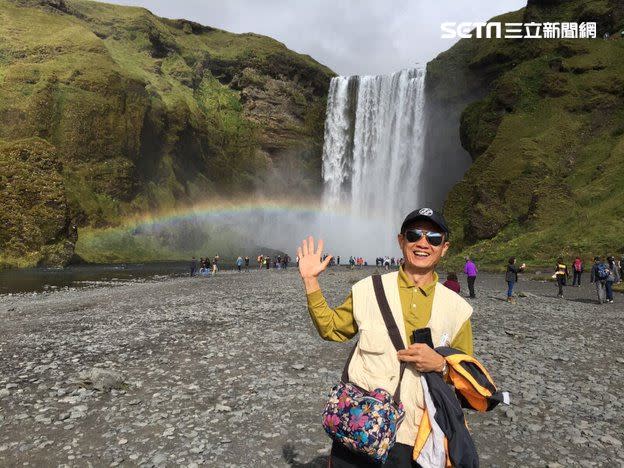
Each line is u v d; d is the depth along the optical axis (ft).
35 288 115.44
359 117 347.36
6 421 20.84
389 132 325.01
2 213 207.41
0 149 220.43
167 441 18.44
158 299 76.13
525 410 21.91
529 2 234.99
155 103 332.80
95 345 37.52
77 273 179.52
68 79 287.89
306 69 474.49
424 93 299.79
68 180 267.80
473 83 264.31
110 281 138.92
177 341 38.52
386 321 8.93
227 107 422.41
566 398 23.67
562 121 185.68
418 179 301.43
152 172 325.62
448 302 9.17
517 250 144.87
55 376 28.30
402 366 8.75
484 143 215.31
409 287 9.20
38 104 269.23
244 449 17.63
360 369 9.11
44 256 213.66
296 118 451.53
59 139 274.16
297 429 19.65
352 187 348.18
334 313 9.80
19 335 44.14
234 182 396.78
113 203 285.43
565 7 223.51
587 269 122.11
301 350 35.01
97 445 18.13
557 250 134.10
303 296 78.43
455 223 199.93
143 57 388.16
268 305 64.28
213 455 17.08
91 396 24.27
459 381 8.64
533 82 204.74
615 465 16.37
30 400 23.81
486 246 165.07
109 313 59.21
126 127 300.40
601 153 168.96
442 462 8.14
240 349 35.29
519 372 28.63
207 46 472.85
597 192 148.97
